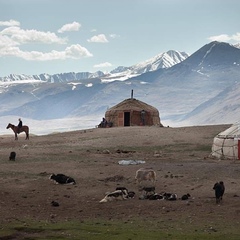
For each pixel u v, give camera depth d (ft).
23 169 161.17
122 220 102.22
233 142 191.83
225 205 115.24
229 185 137.08
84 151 208.13
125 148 219.82
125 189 127.13
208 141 233.96
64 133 284.00
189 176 149.18
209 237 85.30
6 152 201.67
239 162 179.63
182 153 206.28
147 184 138.72
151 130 272.31
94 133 269.85
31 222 97.50
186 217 104.47
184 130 271.28
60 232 88.12
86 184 140.36
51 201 120.78
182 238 84.07
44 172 155.02
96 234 86.12
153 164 171.32
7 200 120.78
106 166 166.30
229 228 94.02
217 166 165.58
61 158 185.88
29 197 124.88
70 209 113.29
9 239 83.66
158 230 91.04
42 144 235.61
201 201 120.16
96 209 113.39
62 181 139.95
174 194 123.75
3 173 154.40
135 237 83.82
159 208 113.50
